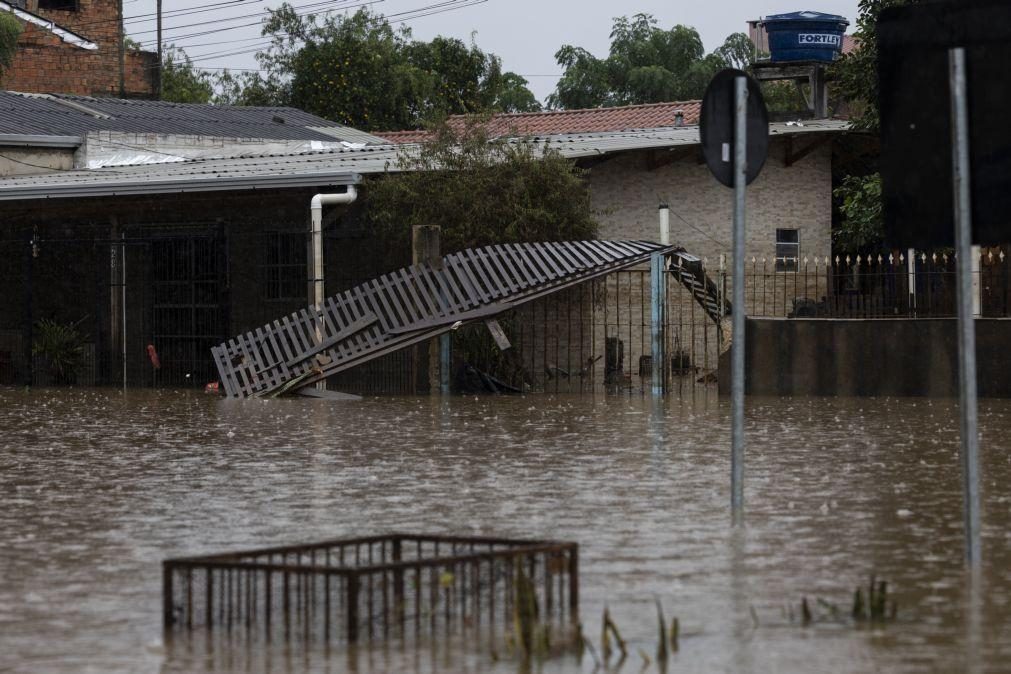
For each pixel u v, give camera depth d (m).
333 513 10.75
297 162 31.38
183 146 39.69
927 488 11.91
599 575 8.17
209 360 29.33
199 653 6.59
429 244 24.56
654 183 31.61
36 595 7.89
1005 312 25.47
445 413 20.84
